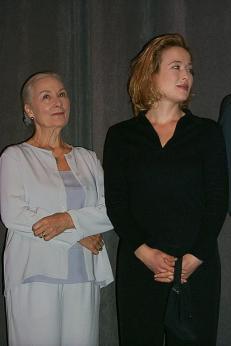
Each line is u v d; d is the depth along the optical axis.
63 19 2.36
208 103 2.30
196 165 1.68
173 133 1.74
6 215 1.80
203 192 1.70
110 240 2.40
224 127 1.88
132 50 2.34
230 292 2.30
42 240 1.80
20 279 1.78
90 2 2.36
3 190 1.84
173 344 1.73
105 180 1.81
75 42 2.36
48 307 1.78
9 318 1.83
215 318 1.69
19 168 1.86
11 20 2.38
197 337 1.66
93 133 2.37
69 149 2.04
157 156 1.70
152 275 1.69
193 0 2.31
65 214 1.82
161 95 1.79
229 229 2.29
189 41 2.31
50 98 1.95
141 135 1.76
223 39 2.29
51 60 2.37
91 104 2.37
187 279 1.66
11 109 2.38
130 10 2.34
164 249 1.66
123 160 1.77
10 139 2.39
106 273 1.98
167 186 1.67
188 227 1.67
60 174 1.91
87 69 2.37
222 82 2.29
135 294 1.71
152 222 1.69
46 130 1.98
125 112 2.35
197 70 2.31
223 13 2.29
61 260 1.80
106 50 2.35
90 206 1.91
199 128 1.72
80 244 1.87
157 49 1.81
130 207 1.75
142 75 1.84
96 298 1.94
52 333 1.78
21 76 2.38
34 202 1.84
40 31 2.37
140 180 1.71
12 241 1.84
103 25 2.35
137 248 1.67
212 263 1.68
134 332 1.71
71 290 1.84
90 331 1.88
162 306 1.68
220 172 1.68
